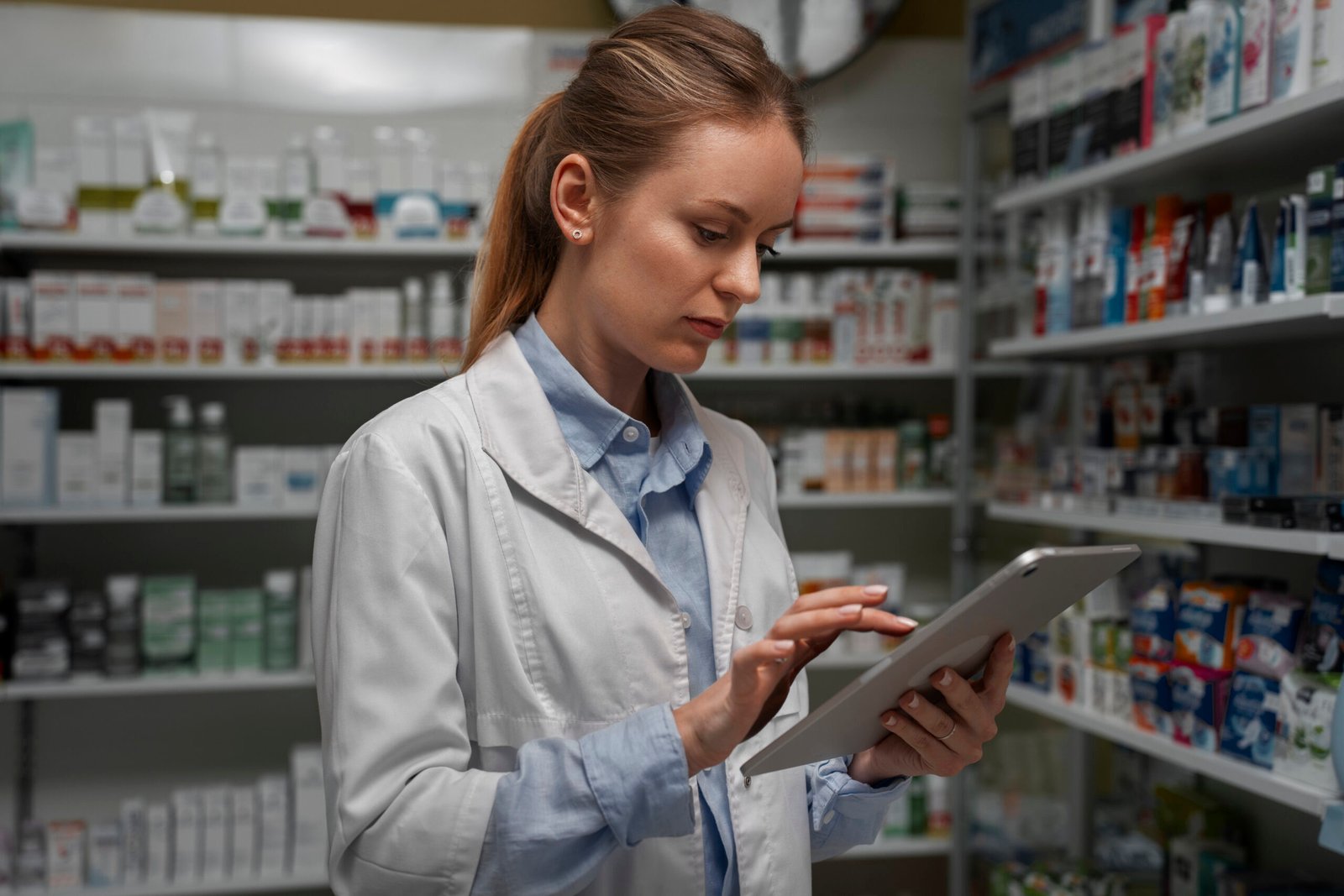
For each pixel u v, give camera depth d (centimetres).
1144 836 237
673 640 97
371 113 326
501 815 82
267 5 327
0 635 286
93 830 288
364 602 90
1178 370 226
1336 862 193
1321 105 153
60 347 284
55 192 285
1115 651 208
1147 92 200
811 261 339
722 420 118
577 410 100
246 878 290
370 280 327
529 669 92
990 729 88
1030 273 254
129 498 289
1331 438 167
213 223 292
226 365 290
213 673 293
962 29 352
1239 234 195
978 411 297
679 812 82
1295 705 158
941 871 339
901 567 329
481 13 334
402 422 96
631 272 90
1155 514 198
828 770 110
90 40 316
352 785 86
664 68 88
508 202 106
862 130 344
